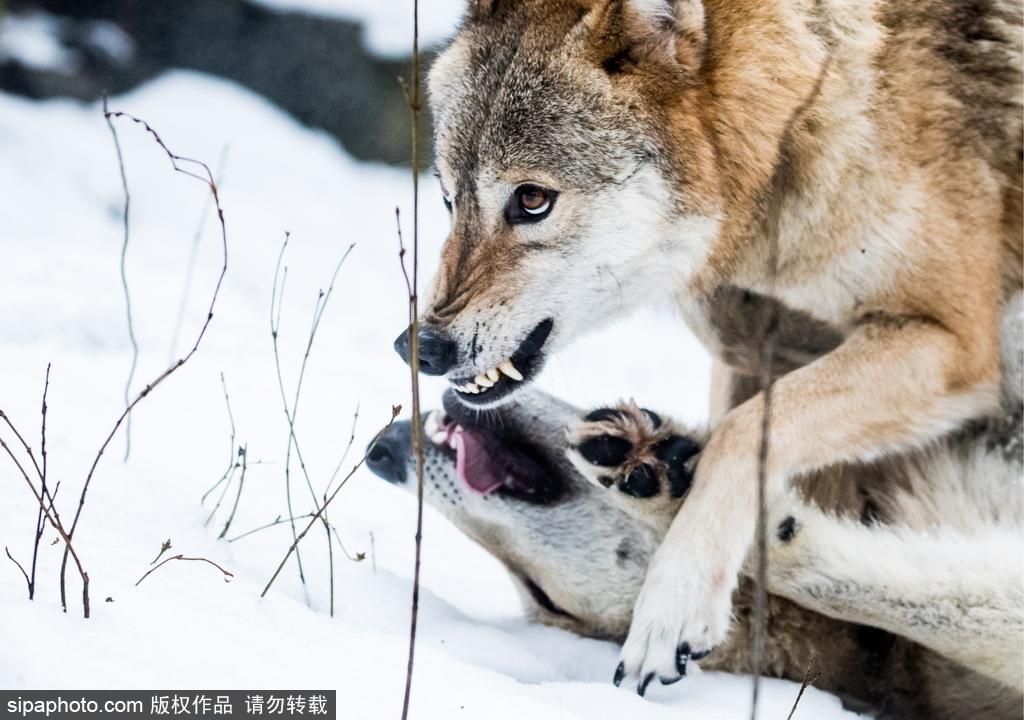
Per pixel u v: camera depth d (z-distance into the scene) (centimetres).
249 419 1142
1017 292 902
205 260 1895
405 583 814
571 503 838
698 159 818
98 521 702
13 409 977
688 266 848
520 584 866
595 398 1486
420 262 2036
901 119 828
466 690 566
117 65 2422
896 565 740
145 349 1343
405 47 2469
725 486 755
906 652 777
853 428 807
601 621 834
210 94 2436
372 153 2450
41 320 1348
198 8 2478
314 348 1484
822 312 880
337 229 2158
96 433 982
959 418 845
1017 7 865
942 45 848
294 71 2467
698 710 657
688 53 809
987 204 855
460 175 840
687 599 721
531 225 818
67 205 1983
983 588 733
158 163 2202
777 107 815
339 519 955
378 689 538
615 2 799
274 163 2317
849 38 826
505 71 827
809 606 756
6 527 643
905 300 839
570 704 637
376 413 1238
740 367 955
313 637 595
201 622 551
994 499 864
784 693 722
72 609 531
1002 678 748
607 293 838
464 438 853
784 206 835
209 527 793
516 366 835
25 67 2327
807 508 762
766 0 820
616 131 806
